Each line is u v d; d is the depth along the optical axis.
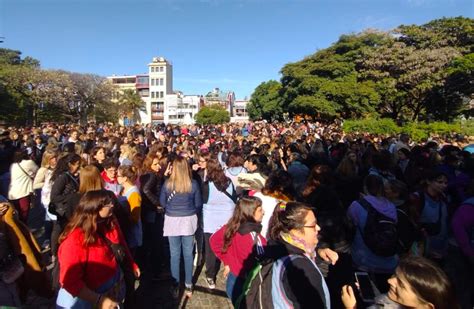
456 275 3.92
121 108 64.69
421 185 4.17
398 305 1.93
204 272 5.41
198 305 4.39
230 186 4.91
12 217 2.62
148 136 13.83
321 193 3.46
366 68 35.50
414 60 30.98
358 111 33.94
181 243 4.64
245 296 2.36
